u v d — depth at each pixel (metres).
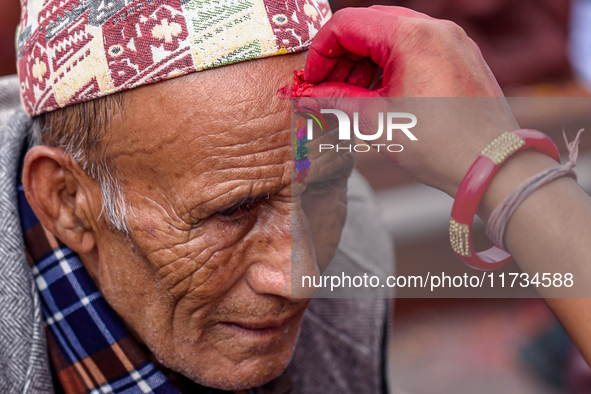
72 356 0.82
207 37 0.59
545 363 2.16
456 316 2.44
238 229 0.67
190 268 0.68
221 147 0.61
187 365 0.77
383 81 0.60
